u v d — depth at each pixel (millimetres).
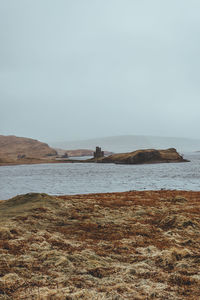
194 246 10805
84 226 13758
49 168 155750
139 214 17391
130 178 69438
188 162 180125
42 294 6262
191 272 7949
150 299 6238
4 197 37938
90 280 7266
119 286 6867
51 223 14133
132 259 9172
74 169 134625
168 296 6395
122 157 198625
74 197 24656
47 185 55031
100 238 11664
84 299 6145
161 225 14352
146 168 125188
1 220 13891
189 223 13836
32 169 147625
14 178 80875
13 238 10727
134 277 7582
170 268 8375
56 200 19688
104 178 72000
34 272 7594
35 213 15633
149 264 8688
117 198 24344
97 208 18734
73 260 8617
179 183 52281
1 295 6125
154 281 7359
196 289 6820
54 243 10359
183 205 20703
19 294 6266
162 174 81875
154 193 28641
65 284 6930
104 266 8352
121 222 14945
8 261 8203
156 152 181500
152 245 10734
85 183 57844
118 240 11406
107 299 6172
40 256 8867
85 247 10180
